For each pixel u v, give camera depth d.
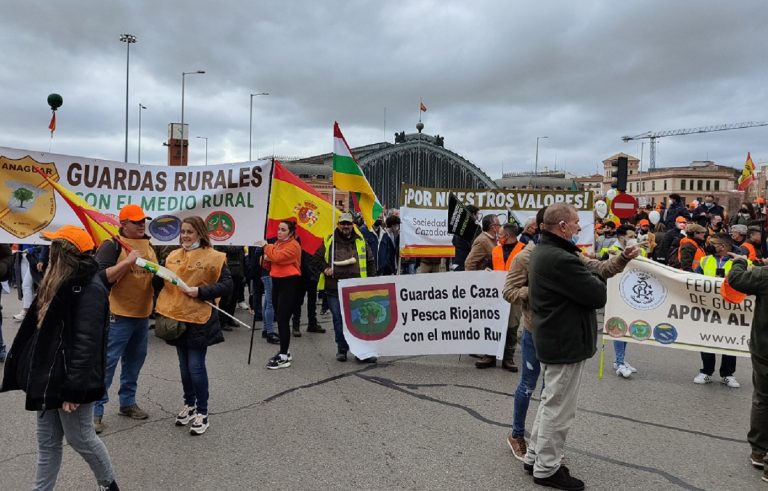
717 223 12.79
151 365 6.76
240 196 7.28
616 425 5.04
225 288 4.64
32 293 9.83
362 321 7.06
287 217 7.53
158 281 4.86
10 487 3.72
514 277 4.46
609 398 5.82
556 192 11.40
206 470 3.99
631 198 13.58
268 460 4.17
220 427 4.81
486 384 6.19
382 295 7.03
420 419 5.07
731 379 6.32
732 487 3.89
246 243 7.26
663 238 11.66
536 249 3.82
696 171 92.81
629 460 4.30
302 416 5.10
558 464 3.78
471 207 9.15
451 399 5.65
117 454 4.24
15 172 6.47
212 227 7.28
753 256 8.25
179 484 3.78
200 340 4.60
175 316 4.54
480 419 5.09
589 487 3.85
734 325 6.20
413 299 6.99
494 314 6.80
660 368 7.12
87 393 3.06
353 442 4.52
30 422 4.89
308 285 8.80
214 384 6.04
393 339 7.03
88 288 3.15
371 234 10.40
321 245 7.58
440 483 3.84
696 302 6.34
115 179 7.01
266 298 8.28
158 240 7.19
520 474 3.99
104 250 4.54
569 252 3.75
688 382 6.50
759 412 4.14
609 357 7.66
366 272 7.47
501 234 7.07
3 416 5.04
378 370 6.72
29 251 9.56
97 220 5.02
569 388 3.72
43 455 3.18
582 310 3.67
